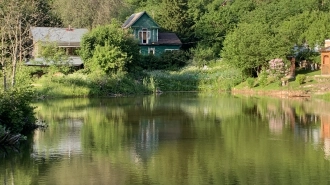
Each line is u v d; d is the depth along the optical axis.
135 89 80.62
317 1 112.19
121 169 28.33
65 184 25.47
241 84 86.94
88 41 85.06
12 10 66.38
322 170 27.91
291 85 77.75
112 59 81.38
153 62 98.62
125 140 36.59
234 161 30.02
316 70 85.25
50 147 33.94
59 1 119.00
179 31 114.50
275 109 55.75
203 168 28.48
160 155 31.53
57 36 89.62
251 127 42.56
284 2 114.62
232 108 57.06
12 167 28.61
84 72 83.06
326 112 52.53
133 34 99.25
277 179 26.22
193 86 89.12
